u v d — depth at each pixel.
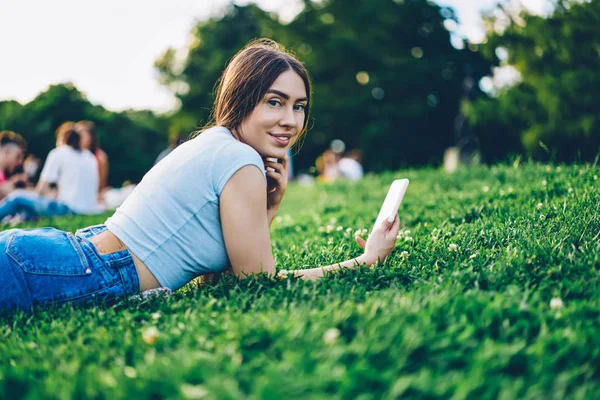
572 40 7.94
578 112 7.53
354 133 29.83
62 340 2.09
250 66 2.76
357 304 2.14
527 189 4.76
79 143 8.55
